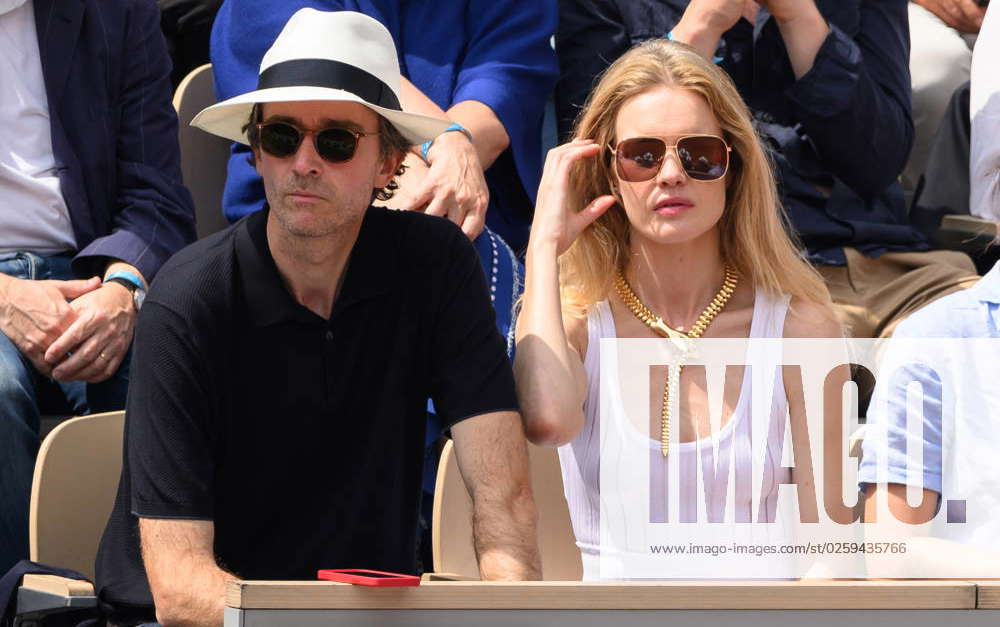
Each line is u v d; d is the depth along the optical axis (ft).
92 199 49.65
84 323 44.93
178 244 50.21
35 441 43.34
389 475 34.22
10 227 48.42
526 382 35.81
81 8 49.98
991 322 36.06
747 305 38.47
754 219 38.22
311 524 33.96
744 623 22.77
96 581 33.94
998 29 55.42
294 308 33.22
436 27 54.44
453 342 34.42
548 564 39.96
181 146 55.06
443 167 47.52
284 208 32.35
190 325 32.50
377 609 22.53
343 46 32.83
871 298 53.67
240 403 33.24
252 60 52.29
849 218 54.85
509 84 53.47
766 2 53.72
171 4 62.18
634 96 37.65
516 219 54.19
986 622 23.18
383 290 33.88
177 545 31.58
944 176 60.85
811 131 54.29
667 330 37.83
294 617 22.31
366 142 32.81
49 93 49.26
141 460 32.04
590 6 56.44
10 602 34.35
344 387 33.71
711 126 37.47
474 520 33.40
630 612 22.77
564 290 38.96
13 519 42.14
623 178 37.27
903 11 57.31
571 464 38.11
